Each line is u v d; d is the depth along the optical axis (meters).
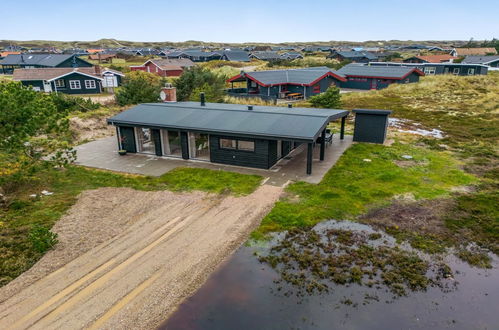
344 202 12.36
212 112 17.80
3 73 62.12
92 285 8.15
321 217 11.38
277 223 11.04
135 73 44.22
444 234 10.45
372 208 11.98
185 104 20.67
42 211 11.60
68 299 7.69
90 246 9.71
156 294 7.93
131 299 7.75
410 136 21.77
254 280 8.51
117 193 13.27
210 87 29.69
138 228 10.72
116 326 7.00
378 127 19.86
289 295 8.03
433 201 12.48
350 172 15.33
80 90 41.25
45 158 17.14
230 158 16.28
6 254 9.21
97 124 24.25
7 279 8.27
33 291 7.91
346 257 9.37
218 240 10.11
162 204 12.34
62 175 15.01
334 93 28.52
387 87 42.47
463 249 9.76
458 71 53.84
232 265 9.05
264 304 7.74
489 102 32.69
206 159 17.12
